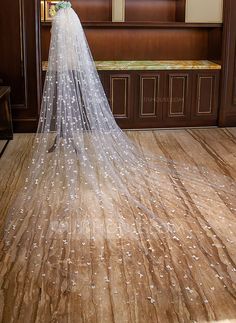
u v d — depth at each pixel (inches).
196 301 105.0
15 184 173.9
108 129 200.7
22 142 226.8
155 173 185.8
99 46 259.4
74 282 111.8
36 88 237.3
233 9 242.1
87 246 129.0
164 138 236.2
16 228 139.1
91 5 259.4
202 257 123.5
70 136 195.2
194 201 159.8
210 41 263.4
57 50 187.8
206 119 255.1
